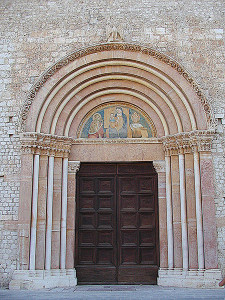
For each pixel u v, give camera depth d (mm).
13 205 11422
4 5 12789
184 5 12656
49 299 9008
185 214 11344
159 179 12016
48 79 12016
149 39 12383
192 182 11469
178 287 10711
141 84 12445
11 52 12414
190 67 12164
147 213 12148
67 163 12070
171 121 12086
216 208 11234
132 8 12656
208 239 10875
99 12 12641
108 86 12492
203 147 11367
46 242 11203
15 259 11047
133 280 11664
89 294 9594
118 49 12211
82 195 12336
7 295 9531
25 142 11469
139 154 12258
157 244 11852
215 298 9023
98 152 12312
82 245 11977
